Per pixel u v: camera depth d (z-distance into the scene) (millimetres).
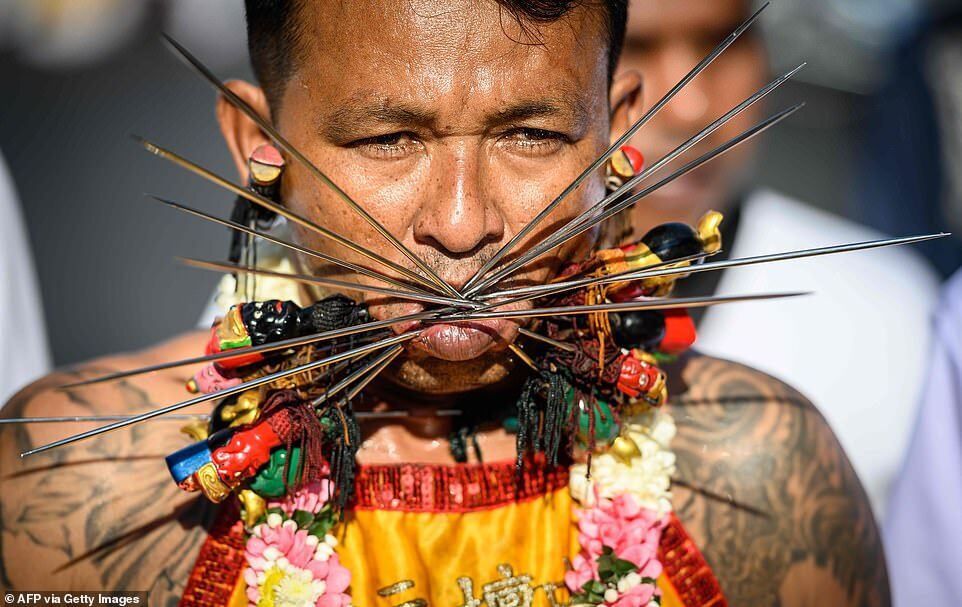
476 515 2391
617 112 2594
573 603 2361
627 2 2328
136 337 7102
